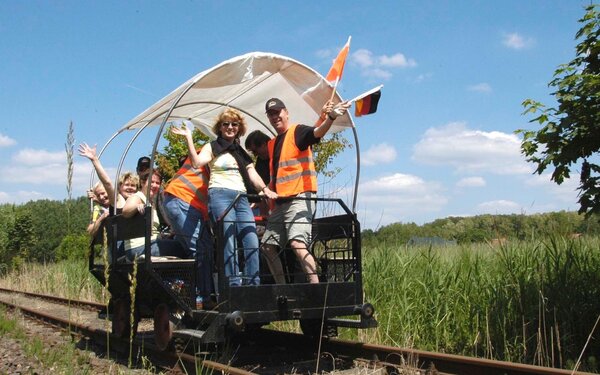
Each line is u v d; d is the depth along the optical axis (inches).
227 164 249.8
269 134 327.6
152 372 239.9
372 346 251.4
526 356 249.1
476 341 267.1
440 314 295.3
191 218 265.0
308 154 250.8
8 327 347.6
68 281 638.5
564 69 242.5
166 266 247.3
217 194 245.8
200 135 572.7
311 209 250.2
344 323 259.0
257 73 257.1
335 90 250.1
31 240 1443.2
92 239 327.3
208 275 254.2
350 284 248.8
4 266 1038.4
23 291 641.6
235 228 242.5
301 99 301.9
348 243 258.5
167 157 575.8
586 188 237.0
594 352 241.4
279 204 251.1
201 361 222.8
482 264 305.0
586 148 237.6
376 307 315.9
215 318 220.5
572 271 260.1
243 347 299.7
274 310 229.6
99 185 328.5
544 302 248.8
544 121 242.8
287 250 268.2
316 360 261.1
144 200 283.7
